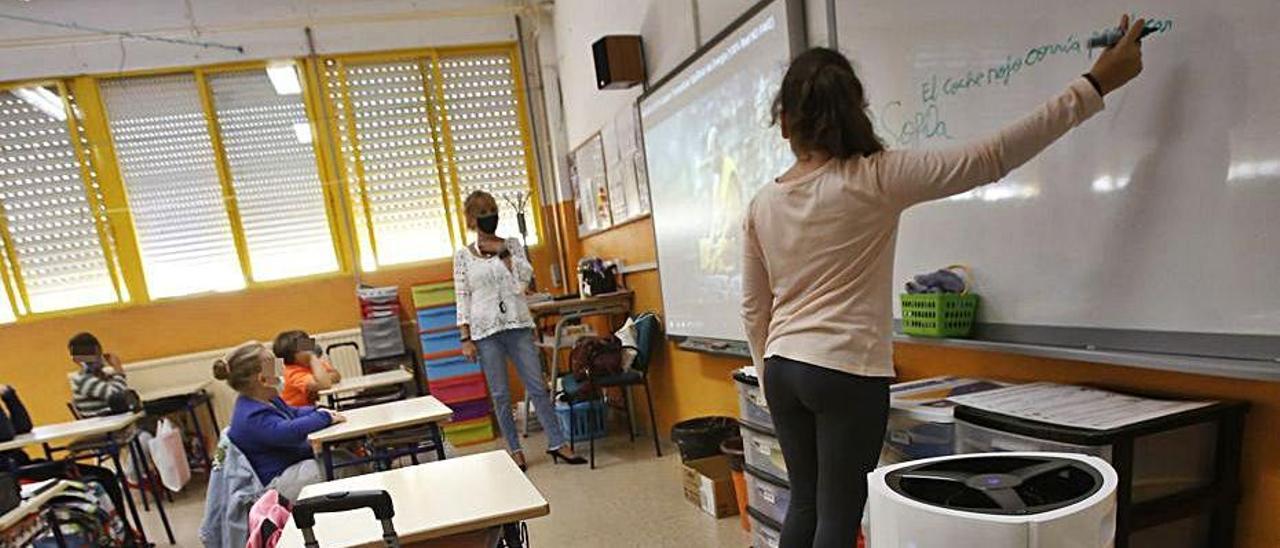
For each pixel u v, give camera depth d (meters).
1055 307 1.40
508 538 1.53
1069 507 0.85
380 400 4.05
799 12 2.13
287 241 5.17
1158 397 1.26
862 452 1.27
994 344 1.53
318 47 5.04
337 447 2.55
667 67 3.25
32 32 4.56
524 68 5.42
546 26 5.27
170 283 4.99
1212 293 1.11
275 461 2.34
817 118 1.24
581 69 4.65
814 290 1.29
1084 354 1.32
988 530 0.85
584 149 4.78
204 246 5.03
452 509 1.36
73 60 4.65
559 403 4.23
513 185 5.59
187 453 4.57
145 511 3.94
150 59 4.77
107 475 3.12
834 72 1.24
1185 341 1.16
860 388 1.25
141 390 4.73
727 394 3.17
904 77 1.74
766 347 1.42
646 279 3.92
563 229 5.42
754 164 2.47
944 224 1.68
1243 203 1.05
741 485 2.51
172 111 4.91
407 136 5.33
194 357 4.84
